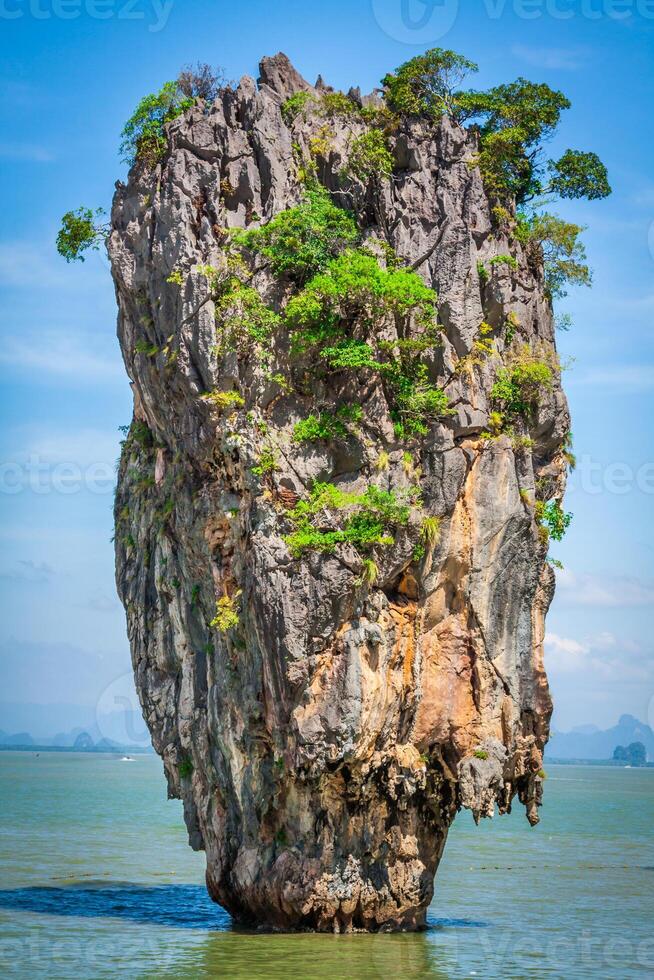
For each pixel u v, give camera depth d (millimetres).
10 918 45500
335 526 38531
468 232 41750
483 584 40438
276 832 39719
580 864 72000
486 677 40531
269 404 39656
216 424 39188
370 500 38688
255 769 39406
